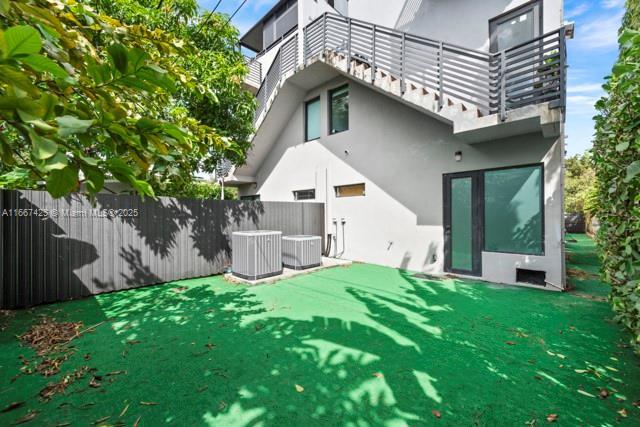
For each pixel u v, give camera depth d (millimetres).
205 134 2107
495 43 6016
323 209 8930
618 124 2400
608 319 3643
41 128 677
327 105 8836
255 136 9906
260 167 11398
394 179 7168
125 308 4109
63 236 4516
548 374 2410
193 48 1547
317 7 9734
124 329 3344
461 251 6078
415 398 2105
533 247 5227
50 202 4426
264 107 9523
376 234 7562
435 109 5551
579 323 3521
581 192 15961
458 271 6113
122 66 861
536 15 5527
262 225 7410
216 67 5688
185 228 5992
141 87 940
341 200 8469
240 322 3566
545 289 5051
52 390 2184
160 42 1398
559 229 4930
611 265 2629
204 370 2471
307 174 9469
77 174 807
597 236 3387
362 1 8453
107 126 881
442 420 1882
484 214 5766
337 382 2301
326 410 1979
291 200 10133
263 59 11859
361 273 6441
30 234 4242
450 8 6570
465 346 2924
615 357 2682
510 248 5473
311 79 8672
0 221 4031
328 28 7559
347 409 1988
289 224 8023
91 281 4762
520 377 2369
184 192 8289
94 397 2107
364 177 7832
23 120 650
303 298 4602
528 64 4520
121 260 5102
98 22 1227
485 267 5688
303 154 9609
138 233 5328
